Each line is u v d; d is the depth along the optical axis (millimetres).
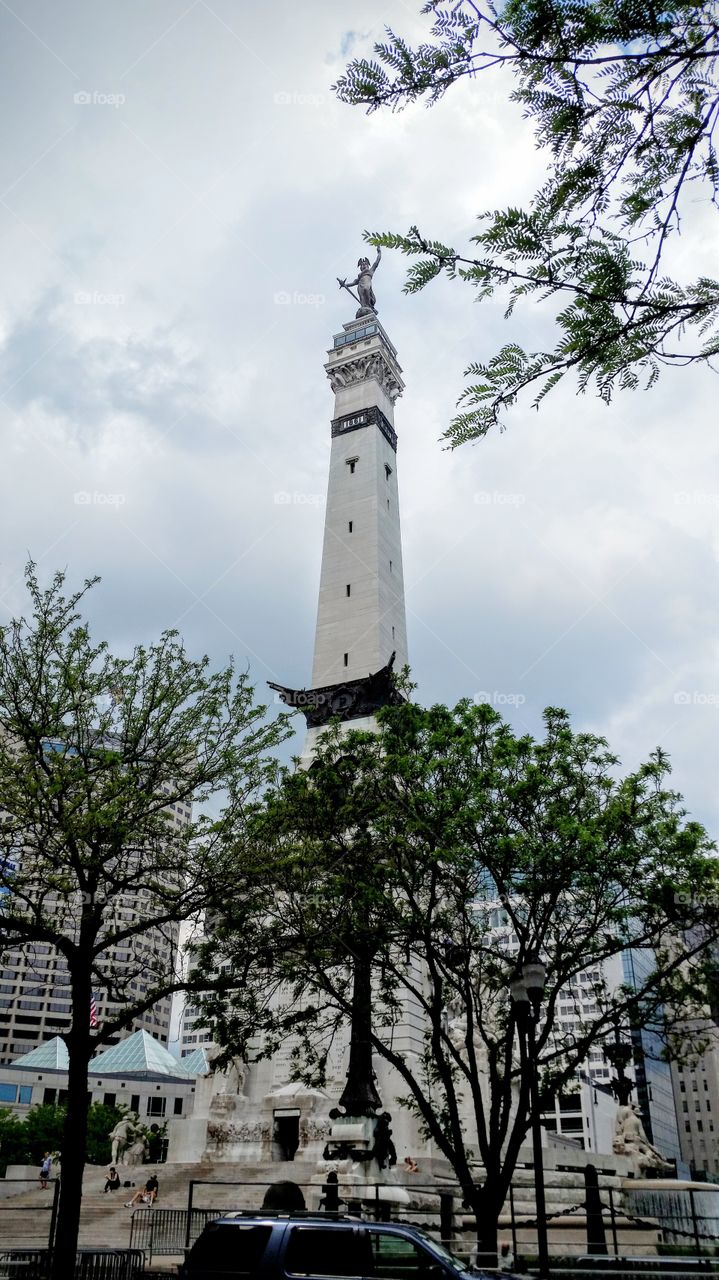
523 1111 25984
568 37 6555
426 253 7613
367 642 67438
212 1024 30781
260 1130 49219
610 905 28547
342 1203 26859
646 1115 106000
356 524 73062
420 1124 46656
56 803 28609
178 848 29984
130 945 33219
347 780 32656
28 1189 51062
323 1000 48688
